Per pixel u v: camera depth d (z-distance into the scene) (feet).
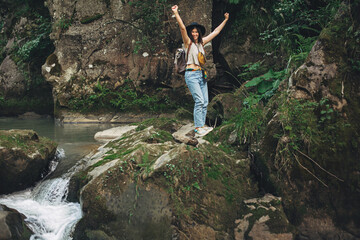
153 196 13.82
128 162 14.66
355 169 12.86
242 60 30.94
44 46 39.24
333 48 13.80
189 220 13.51
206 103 16.39
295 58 16.76
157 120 21.81
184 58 15.84
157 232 13.44
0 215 13.65
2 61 42.11
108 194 14.02
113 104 32.48
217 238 13.37
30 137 18.08
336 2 20.27
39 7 40.57
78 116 32.27
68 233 14.12
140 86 32.53
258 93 21.39
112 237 13.58
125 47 32.45
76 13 32.65
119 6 32.19
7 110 37.91
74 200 16.17
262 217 13.37
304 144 13.67
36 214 15.28
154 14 31.86
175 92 32.48
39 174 18.08
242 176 15.23
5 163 16.21
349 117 13.28
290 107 14.19
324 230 13.15
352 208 12.83
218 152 15.65
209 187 14.26
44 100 38.70
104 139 23.40
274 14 29.68
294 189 13.73
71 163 18.39
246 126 16.17
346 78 13.50
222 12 32.32
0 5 42.83
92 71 32.63
